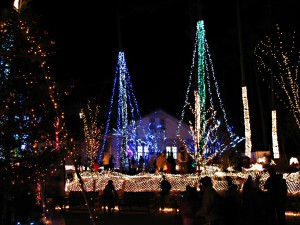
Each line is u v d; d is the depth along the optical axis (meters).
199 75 29.17
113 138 42.62
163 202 24.50
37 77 13.23
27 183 13.29
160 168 30.77
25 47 13.09
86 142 39.19
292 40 36.66
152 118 44.53
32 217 14.23
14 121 12.87
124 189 26.98
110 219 21.75
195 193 11.55
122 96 33.47
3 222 12.92
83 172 29.33
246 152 29.34
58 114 13.24
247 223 12.43
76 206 25.31
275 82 39.03
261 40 37.97
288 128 38.66
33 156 13.03
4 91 12.81
